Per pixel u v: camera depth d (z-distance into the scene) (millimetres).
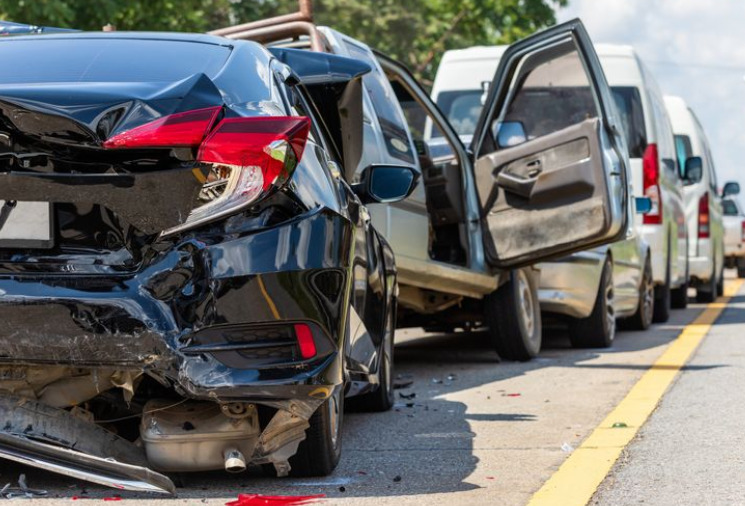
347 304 5121
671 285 17328
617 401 8305
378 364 6340
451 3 36062
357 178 8148
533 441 6777
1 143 4750
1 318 4703
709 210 20219
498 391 9008
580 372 10125
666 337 13641
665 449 6430
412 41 36156
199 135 4723
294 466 5613
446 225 10336
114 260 4754
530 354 11133
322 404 5430
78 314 4668
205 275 4695
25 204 4773
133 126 4695
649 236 15742
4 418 4910
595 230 10117
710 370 9984
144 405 5270
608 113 10336
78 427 5070
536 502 5203
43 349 4707
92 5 19766
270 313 4754
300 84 6133
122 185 4707
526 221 10383
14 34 5891
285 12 32625
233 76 5297
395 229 8930
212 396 4699
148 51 5473
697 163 18875
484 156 10531
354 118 6945
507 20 36375
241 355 4734
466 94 16578
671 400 8242
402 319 11422
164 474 5379
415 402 8477
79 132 4668
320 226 4934
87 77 5105
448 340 14016
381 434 7078
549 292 11570
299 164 5004
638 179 15758
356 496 5293
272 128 4812
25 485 5230
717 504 5168
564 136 10266
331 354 4926
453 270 9820
